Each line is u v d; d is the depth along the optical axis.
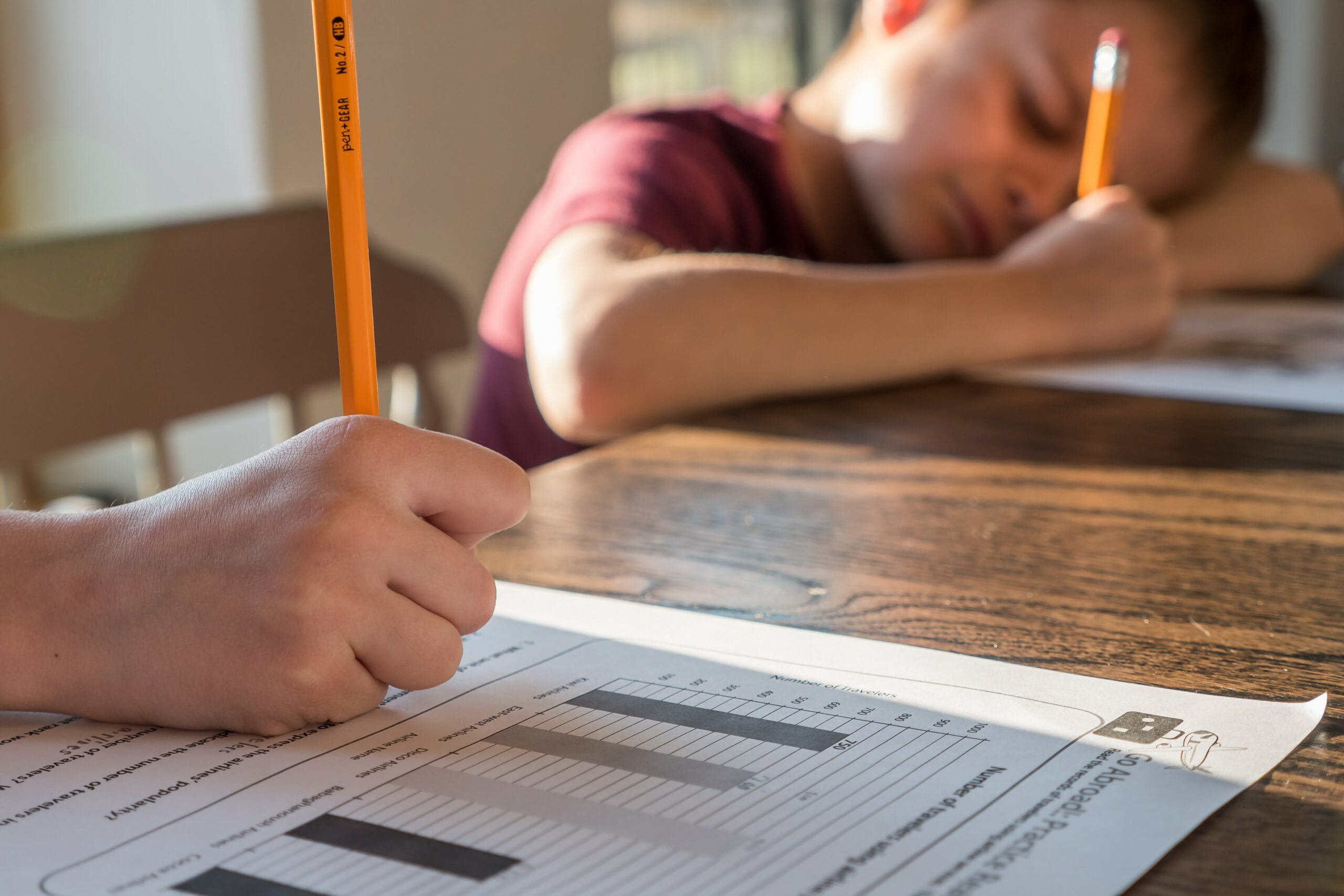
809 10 2.32
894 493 0.53
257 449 1.52
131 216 1.53
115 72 1.50
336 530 0.32
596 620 0.39
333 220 0.35
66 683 0.32
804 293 0.75
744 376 0.71
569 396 0.73
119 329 0.79
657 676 0.34
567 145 1.16
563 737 0.30
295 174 1.45
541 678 0.34
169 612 0.31
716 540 0.47
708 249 0.96
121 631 0.32
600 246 0.83
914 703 0.32
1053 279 0.82
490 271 1.73
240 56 1.40
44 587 0.33
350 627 0.31
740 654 0.36
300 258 0.91
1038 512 0.50
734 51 2.23
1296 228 1.19
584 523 0.49
